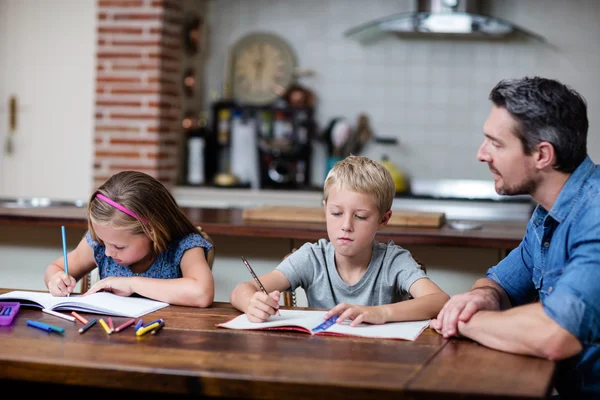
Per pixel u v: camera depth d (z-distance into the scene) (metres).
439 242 2.59
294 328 1.54
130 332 1.51
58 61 4.68
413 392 1.18
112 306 1.69
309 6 5.01
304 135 4.92
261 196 4.58
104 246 2.06
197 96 5.10
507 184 1.56
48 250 2.96
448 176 4.91
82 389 1.68
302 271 1.92
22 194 4.78
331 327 1.55
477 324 1.45
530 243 1.74
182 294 1.78
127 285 1.83
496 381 1.22
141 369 1.27
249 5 5.08
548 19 4.74
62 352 1.36
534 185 1.56
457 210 4.34
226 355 1.35
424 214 2.91
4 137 4.78
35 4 4.71
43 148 4.73
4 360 1.32
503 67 4.82
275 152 4.88
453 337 1.51
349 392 1.20
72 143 4.69
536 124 1.48
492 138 1.53
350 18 4.96
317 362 1.31
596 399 1.52
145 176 1.92
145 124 4.49
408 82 4.93
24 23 4.72
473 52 4.86
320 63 5.01
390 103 4.95
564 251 1.53
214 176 5.03
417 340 1.48
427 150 4.93
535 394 1.16
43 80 4.71
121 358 1.33
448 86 4.89
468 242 2.57
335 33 4.99
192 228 2.04
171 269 1.97
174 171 4.78
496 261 2.68
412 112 4.93
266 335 1.50
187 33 4.85
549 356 1.36
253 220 2.90
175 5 4.62
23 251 2.98
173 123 4.72
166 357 1.33
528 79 1.52
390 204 1.81
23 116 4.75
